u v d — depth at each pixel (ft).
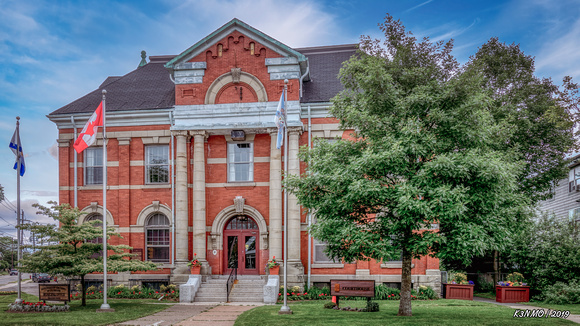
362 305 65.87
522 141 83.41
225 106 82.84
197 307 66.18
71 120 88.53
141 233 85.81
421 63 55.01
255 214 82.89
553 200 111.55
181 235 81.76
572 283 70.85
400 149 46.44
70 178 88.84
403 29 58.90
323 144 56.34
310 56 101.14
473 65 52.65
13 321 50.96
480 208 47.67
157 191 86.28
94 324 49.60
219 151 85.51
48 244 64.69
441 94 49.98
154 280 83.71
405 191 44.96
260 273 81.76
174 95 90.84
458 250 45.85
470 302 70.23
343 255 54.70
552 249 75.25
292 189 56.44
